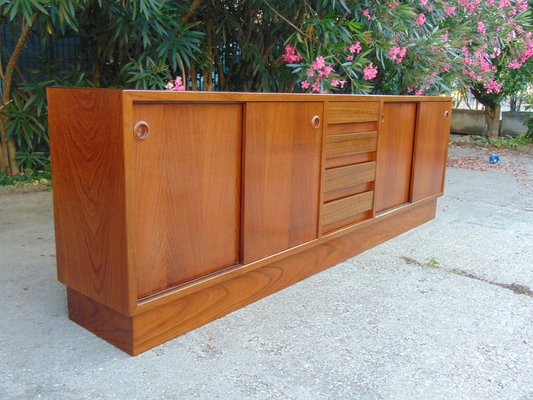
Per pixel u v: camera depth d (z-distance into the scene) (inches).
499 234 142.4
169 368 73.1
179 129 74.0
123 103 64.9
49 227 137.9
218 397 66.9
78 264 78.6
